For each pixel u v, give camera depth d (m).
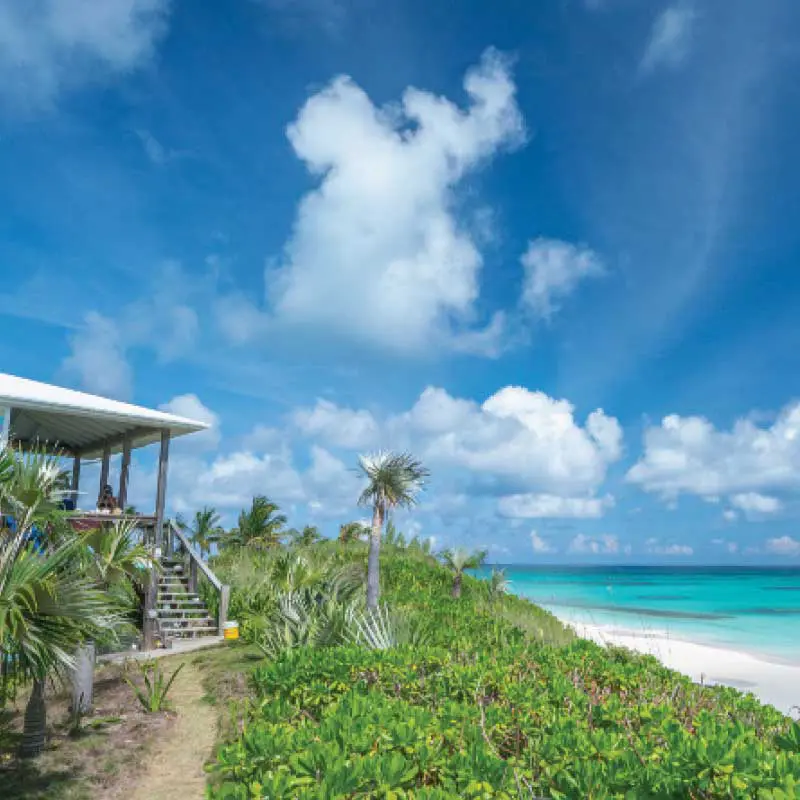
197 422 17.28
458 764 4.52
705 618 44.34
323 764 4.36
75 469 22.59
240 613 17.92
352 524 37.44
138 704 10.60
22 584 6.50
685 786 4.17
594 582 110.81
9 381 16.47
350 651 8.35
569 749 4.88
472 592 27.11
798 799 3.70
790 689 18.69
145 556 9.13
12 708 10.10
